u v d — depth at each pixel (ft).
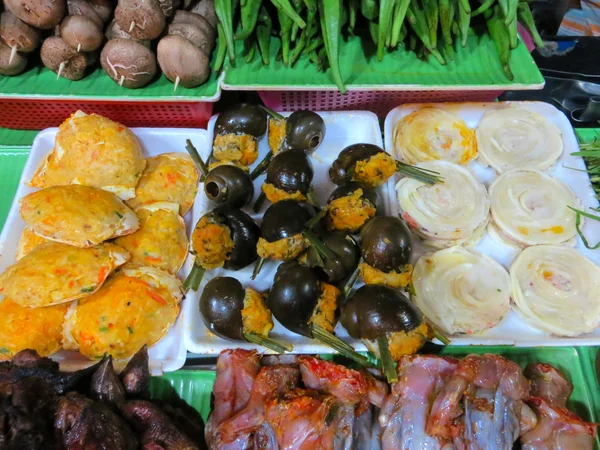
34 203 1.19
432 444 0.98
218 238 1.14
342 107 1.62
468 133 1.47
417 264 1.28
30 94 1.45
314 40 1.48
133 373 1.07
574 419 1.05
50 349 1.17
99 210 1.22
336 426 1.00
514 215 1.34
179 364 1.18
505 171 1.42
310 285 1.08
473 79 1.45
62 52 1.39
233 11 1.46
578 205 1.37
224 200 1.23
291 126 1.34
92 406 0.94
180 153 1.52
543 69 1.83
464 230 1.29
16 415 0.89
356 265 1.17
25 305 1.14
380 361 1.10
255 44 1.52
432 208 1.31
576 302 1.23
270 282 1.28
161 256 1.29
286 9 1.34
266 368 1.07
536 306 1.22
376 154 1.23
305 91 1.51
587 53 1.85
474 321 1.20
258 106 1.40
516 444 1.07
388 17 1.35
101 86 1.48
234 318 1.11
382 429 1.04
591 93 1.77
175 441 1.00
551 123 1.50
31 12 1.34
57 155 1.33
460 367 1.04
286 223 1.13
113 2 1.47
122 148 1.32
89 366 1.10
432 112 1.49
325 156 1.52
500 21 1.49
